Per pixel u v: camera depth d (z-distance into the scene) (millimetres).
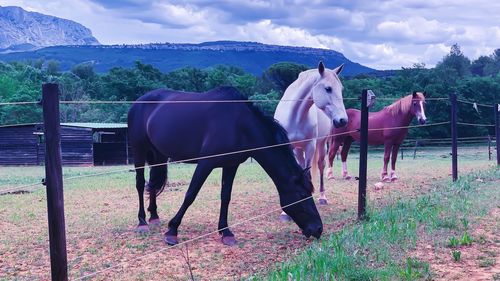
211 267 5008
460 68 82250
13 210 8891
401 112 12062
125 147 29734
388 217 6754
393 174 12352
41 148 29688
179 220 6043
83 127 28078
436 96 40656
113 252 5684
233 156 5957
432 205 7594
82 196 10703
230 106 6031
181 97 6598
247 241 6109
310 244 5859
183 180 14266
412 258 4828
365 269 4398
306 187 5965
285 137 6059
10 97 43094
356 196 9781
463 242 5355
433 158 23344
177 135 6266
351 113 12742
